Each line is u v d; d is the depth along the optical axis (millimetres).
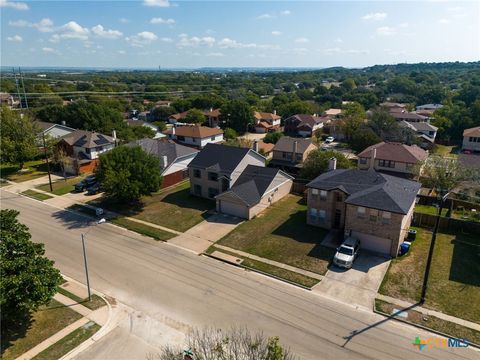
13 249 21719
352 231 32469
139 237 35781
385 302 24672
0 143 56438
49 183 53375
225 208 41281
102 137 64125
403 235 32000
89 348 20578
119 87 173000
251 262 30375
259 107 128500
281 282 27484
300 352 20141
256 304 24688
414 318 23000
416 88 166125
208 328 22188
